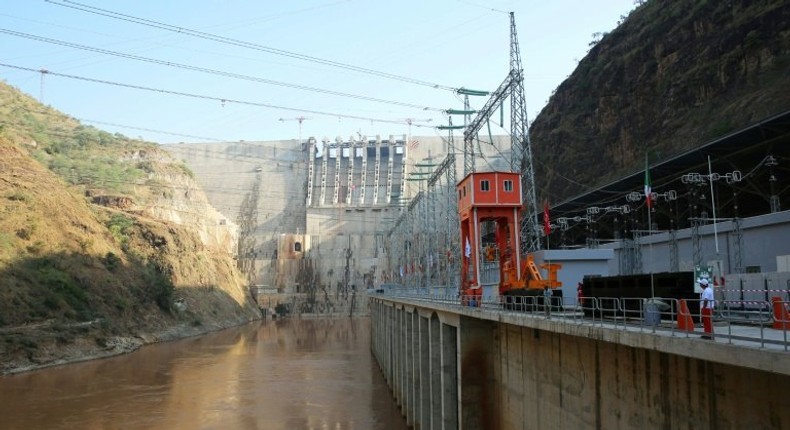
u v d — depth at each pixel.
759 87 74.06
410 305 49.75
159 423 49.44
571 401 21.20
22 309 77.69
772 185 51.88
